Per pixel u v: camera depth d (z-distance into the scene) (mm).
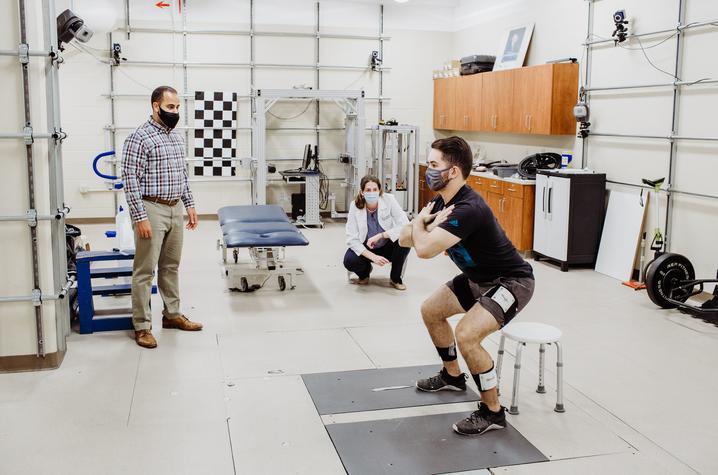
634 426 3299
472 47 9977
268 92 8688
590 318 5148
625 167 6617
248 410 3439
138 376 3883
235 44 9812
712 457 3000
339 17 10164
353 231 5957
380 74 10469
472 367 3117
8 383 3758
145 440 3105
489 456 2977
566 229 6730
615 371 4031
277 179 10266
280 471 2840
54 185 3945
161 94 4242
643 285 6090
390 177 10117
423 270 6762
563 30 7559
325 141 10398
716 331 4836
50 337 3939
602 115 6914
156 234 4336
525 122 7758
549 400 3588
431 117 10758
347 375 3922
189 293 5750
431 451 3020
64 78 9227
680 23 5781
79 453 2979
